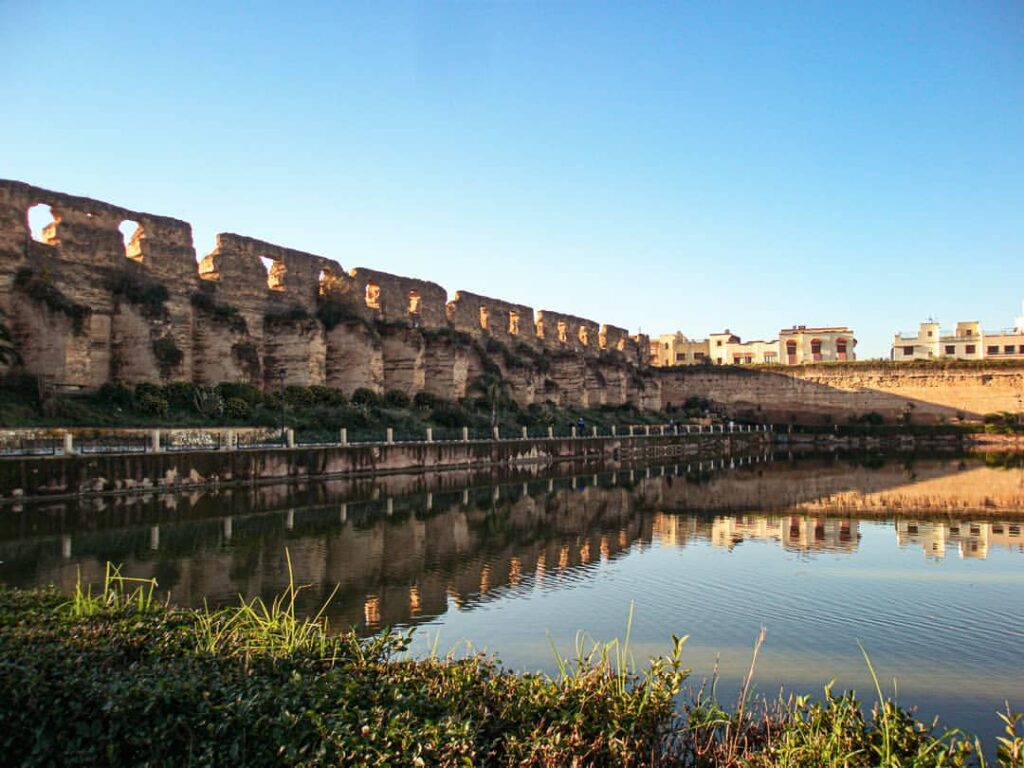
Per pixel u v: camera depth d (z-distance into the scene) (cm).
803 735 750
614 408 8219
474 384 6247
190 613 1032
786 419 9225
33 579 1575
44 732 678
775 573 1761
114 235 3909
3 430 2750
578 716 717
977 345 10738
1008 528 2431
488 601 1492
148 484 2900
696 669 1127
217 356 4262
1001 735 920
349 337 5122
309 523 2377
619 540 2188
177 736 669
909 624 1353
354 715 686
